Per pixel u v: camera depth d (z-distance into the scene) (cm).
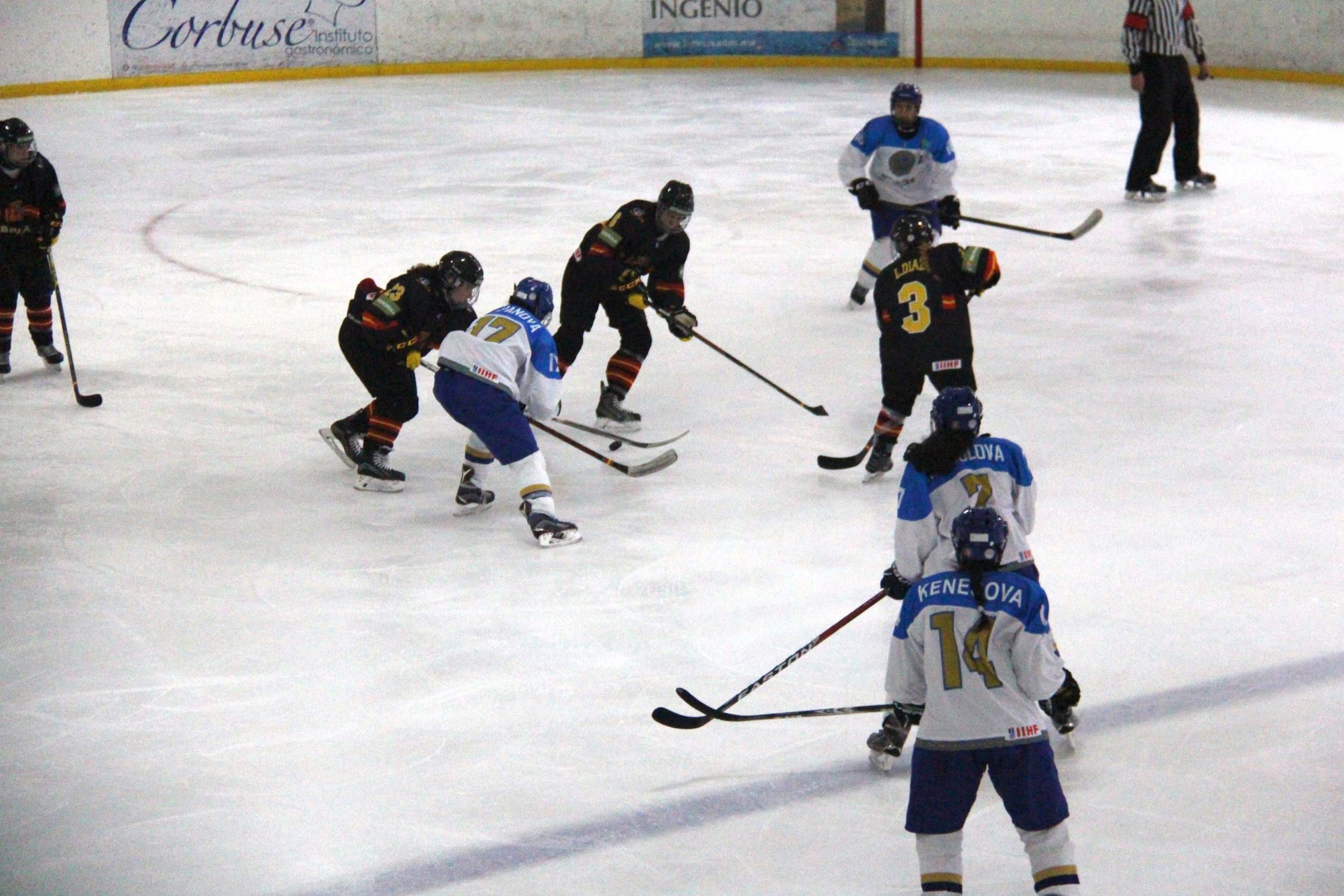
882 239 2827
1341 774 1240
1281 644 1489
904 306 1891
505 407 1766
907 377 1906
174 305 3045
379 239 3638
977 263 1869
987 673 1002
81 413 2341
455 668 1468
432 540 1817
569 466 2092
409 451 2173
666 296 2175
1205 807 1194
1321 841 1141
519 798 1225
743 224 3803
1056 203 3966
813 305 3002
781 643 1519
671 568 1717
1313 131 4959
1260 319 2809
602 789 1240
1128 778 1240
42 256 2462
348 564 1739
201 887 1102
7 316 2497
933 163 2734
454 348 1773
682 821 1190
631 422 2223
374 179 4466
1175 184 4184
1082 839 1151
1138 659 1460
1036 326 2798
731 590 1653
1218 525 1811
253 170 4622
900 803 1216
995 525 1009
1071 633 1522
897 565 1202
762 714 1319
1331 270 3178
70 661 1485
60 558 1756
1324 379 2422
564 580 1686
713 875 1112
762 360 2614
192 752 1305
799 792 1234
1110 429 2189
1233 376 2448
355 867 1128
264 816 1200
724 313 2947
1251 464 2030
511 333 1767
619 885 1101
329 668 1468
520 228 3734
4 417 2316
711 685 1429
